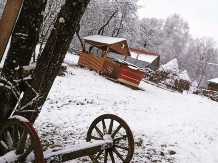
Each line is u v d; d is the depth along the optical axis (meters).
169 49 71.25
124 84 18.28
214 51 76.62
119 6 31.03
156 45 60.03
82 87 11.66
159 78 37.53
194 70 73.75
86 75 16.42
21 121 2.55
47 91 3.27
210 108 20.67
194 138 7.33
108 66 19.69
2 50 2.74
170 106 14.29
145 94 16.62
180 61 74.69
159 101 15.15
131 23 34.22
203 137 7.71
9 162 2.51
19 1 2.67
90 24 32.34
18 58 3.25
